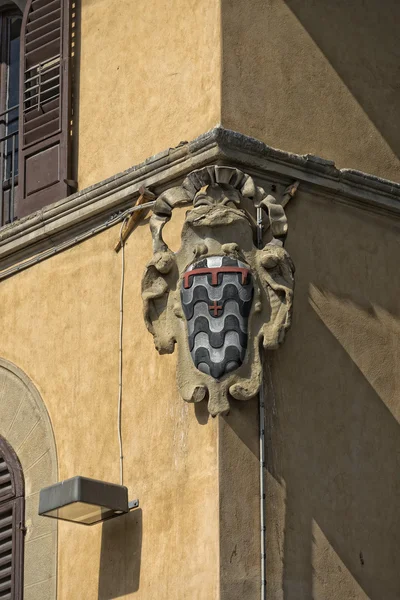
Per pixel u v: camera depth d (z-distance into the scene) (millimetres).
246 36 17750
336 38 18344
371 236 17922
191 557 16250
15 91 19875
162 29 18203
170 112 17875
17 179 19344
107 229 18000
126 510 16844
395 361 17656
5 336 18656
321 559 16531
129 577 16719
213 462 16312
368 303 17672
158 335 16672
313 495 16672
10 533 18000
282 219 16750
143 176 17672
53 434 17875
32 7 19375
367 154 18188
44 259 18547
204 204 16750
